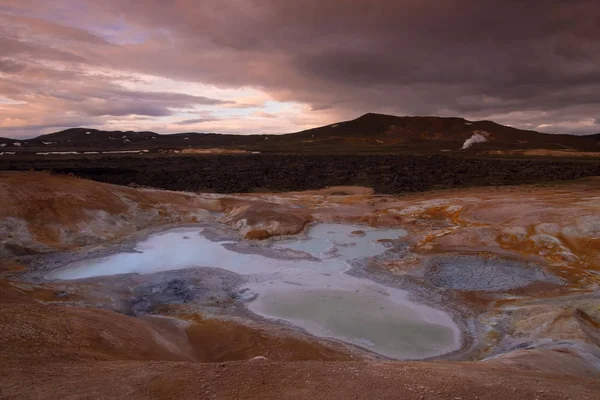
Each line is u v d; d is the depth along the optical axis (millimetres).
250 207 40719
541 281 24250
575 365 13289
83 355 11250
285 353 16484
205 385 9078
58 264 27797
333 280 25797
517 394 8695
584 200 38469
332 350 17250
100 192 38344
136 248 31766
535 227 30547
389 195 56375
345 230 37125
